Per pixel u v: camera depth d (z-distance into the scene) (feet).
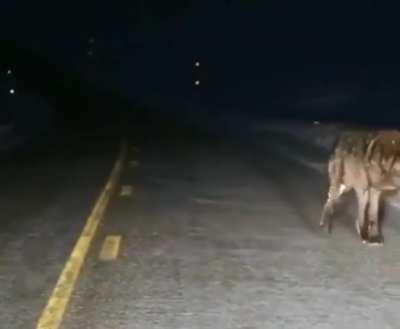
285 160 85.87
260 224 42.32
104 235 38.81
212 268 31.09
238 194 55.72
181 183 62.95
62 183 63.00
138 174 70.44
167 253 34.17
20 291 27.48
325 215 40.96
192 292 27.22
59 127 186.60
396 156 34.06
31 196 54.60
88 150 104.37
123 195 54.95
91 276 29.71
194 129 174.09
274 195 55.16
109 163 82.53
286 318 23.86
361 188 36.24
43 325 23.17
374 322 23.38
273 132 136.05
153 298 26.37
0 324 23.32
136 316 24.16
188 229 40.65
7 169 75.66
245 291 27.32
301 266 31.48
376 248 35.32
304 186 60.90
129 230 40.27
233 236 38.52
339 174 38.19
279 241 37.14
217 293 27.07
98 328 22.89
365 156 35.35
